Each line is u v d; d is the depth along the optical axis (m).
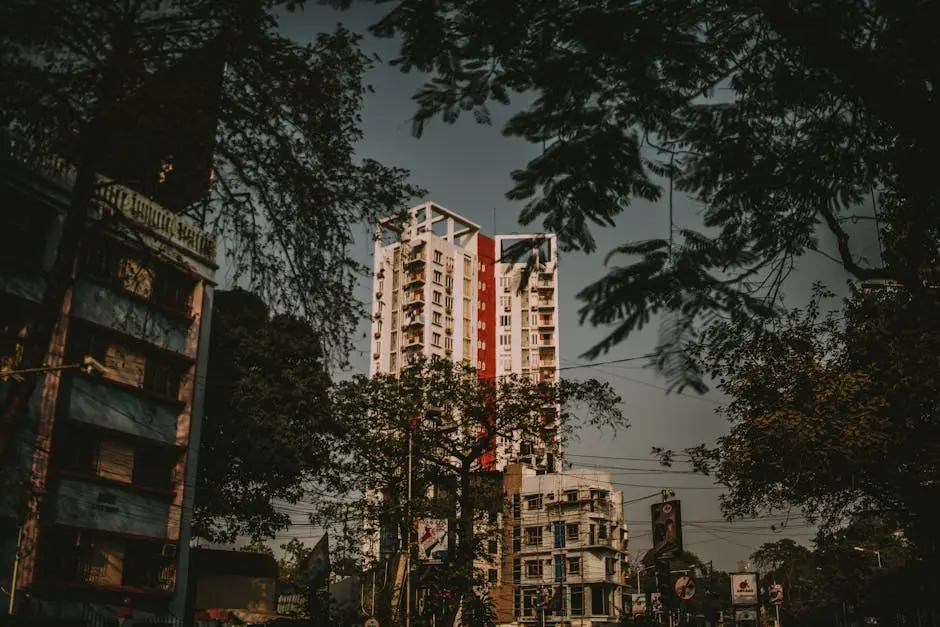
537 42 4.38
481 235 101.00
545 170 4.59
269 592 35.56
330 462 29.53
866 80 4.19
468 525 32.16
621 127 4.46
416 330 92.19
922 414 20.78
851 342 19.30
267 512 29.97
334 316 13.15
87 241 15.48
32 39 8.95
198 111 11.76
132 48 10.41
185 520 26.52
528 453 33.25
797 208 5.18
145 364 25.97
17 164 15.04
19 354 21.25
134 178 13.56
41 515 21.72
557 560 64.88
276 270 13.21
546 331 96.44
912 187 4.82
